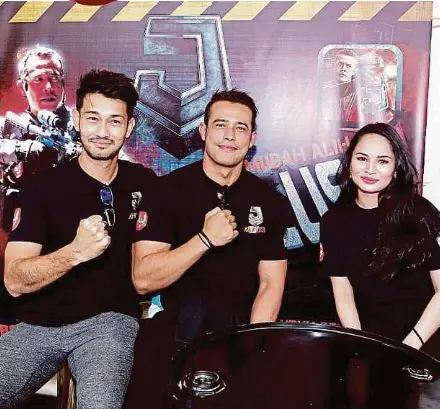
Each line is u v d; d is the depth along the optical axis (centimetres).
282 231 229
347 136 248
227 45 245
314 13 242
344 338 156
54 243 210
